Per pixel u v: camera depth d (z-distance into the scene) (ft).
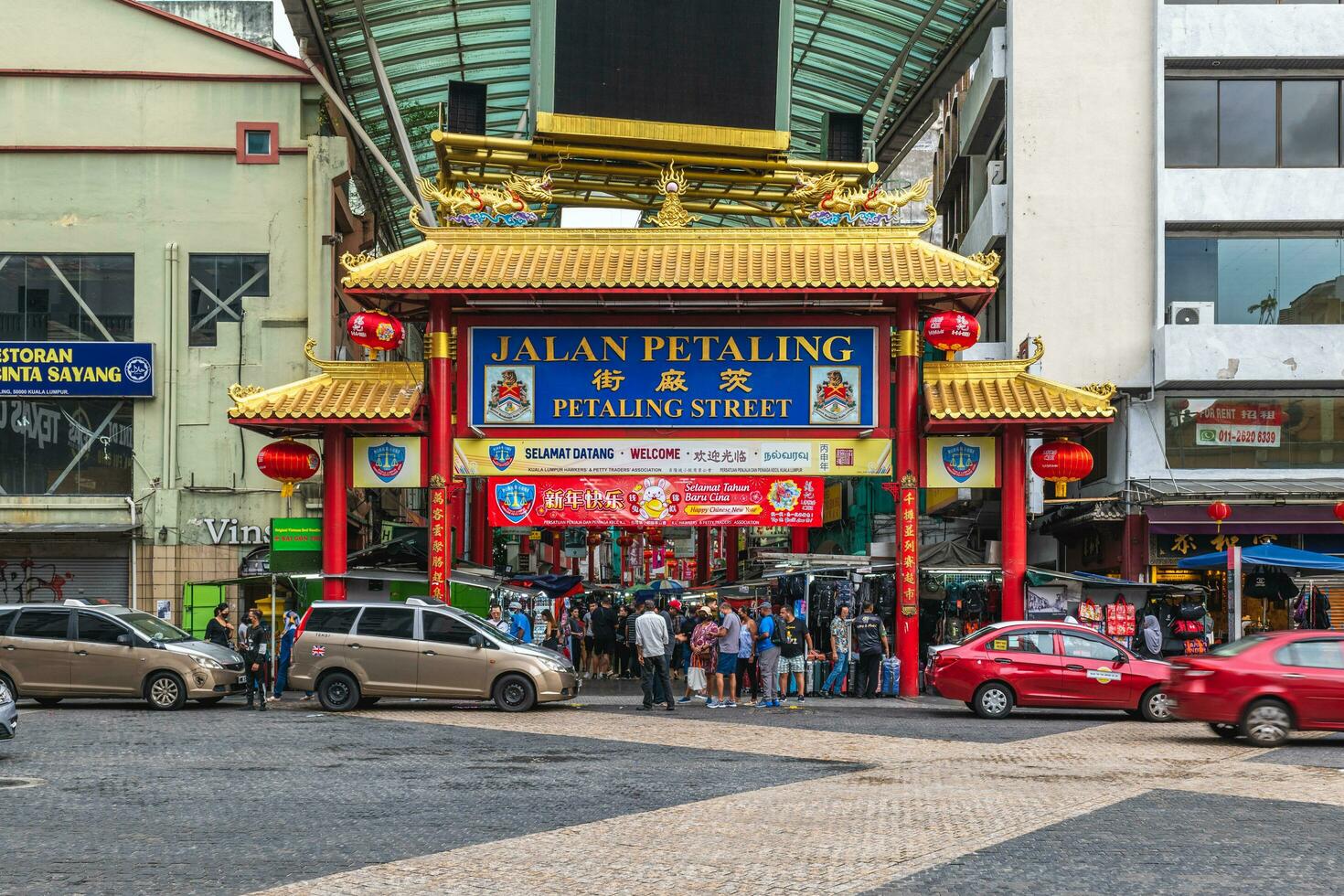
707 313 87.86
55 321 113.60
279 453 86.69
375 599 87.45
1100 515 107.24
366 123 132.05
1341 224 111.34
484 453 87.40
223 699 85.76
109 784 46.19
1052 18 115.03
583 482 87.20
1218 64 113.39
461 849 34.68
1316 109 113.60
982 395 85.25
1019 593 86.33
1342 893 30.14
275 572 89.61
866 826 38.47
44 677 76.64
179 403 113.29
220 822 38.88
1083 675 73.61
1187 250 113.19
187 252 114.32
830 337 87.76
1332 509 103.30
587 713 75.51
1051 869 32.71
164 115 114.93
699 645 82.43
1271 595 105.09
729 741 61.52
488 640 76.79
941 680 75.00
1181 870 32.58
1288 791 45.91
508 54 119.03
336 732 64.18
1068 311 113.09
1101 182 114.01
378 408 84.17
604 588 148.87
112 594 112.47
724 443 87.30
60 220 114.01
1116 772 50.93
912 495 86.63
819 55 121.39
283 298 113.91
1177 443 110.73
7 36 114.83
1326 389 110.32
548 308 87.25
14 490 112.78
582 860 33.35
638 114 100.73
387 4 107.34
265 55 115.44
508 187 89.10
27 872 31.89
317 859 33.60
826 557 100.37
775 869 32.48
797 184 91.45
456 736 62.90
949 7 111.04
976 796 44.19
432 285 83.76
